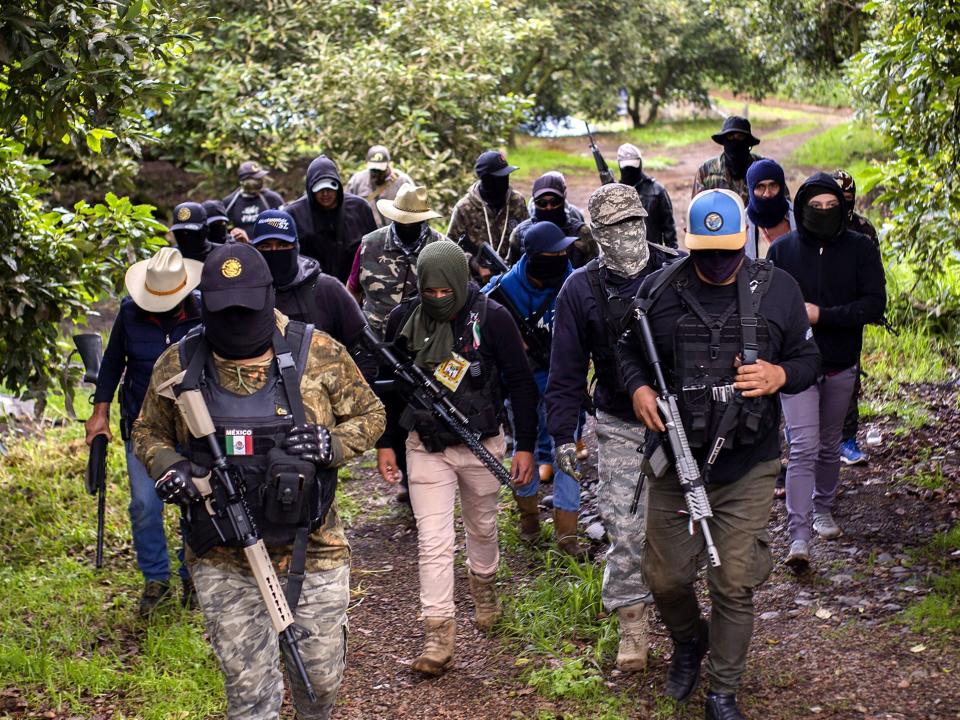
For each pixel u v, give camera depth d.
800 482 4.96
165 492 3.20
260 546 3.21
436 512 4.54
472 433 4.50
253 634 3.34
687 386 3.68
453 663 4.57
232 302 3.18
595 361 4.36
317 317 5.02
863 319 4.95
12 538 6.25
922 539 5.25
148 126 6.24
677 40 30.42
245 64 14.48
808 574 5.00
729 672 3.76
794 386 3.71
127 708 4.39
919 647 4.27
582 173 23.27
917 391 7.45
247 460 3.24
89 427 4.97
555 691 4.25
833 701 3.98
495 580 4.88
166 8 5.28
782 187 5.75
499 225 7.24
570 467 4.33
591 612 4.87
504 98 14.46
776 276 3.78
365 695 4.42
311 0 14.79
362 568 5.73
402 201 6.02
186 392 3.24
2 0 4.79
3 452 7.26
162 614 5.14
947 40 6.59
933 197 7.59
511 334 4.59
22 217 6.30
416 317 4.54
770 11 17.86
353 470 7.27
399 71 13.57
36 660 4.65
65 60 4.94
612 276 4.30
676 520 3.88
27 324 6.21
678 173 24.23
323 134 13.88
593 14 27.12
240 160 13.75
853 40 17.03
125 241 6.65
